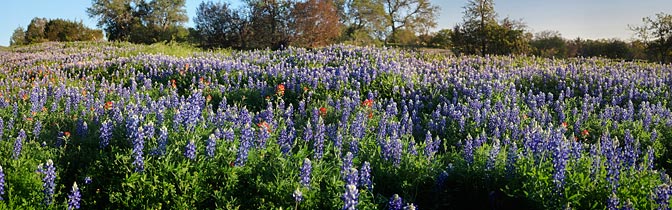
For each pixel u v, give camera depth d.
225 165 5.84
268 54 21.41
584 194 5.27
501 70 18.31
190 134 6.62
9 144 6.91
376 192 6.09
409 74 14.51
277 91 12.20
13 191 5.44
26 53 29.95
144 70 16.92
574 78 15.52
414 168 6.26
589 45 41.53
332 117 10.05
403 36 60.47
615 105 12.20
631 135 8.88
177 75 15.35
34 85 13.87
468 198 6.32
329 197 5.48
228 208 5.31
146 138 6.46
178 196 5.40
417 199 6.16
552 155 6.36
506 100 11.87
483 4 34.34
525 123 10.04
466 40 33.12
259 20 44.47
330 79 13.20
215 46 44.91
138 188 5.48
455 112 10.11
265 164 5.96
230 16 45.12
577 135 9.73
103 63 18.94
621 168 6.18
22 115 9.50
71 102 10.93
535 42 42.56
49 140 7.49
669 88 14.59
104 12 61.06
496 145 6.84
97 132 7.64
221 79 14.84
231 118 8.45
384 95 12.97
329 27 44.50
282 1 44.91
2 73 19.27
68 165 6.24
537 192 5.40
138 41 56.06
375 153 6.92
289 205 5.33
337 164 6.30
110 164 5.88
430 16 60.81
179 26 69.06
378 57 18.98
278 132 7.66
